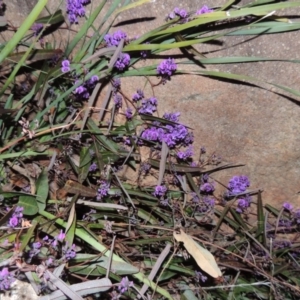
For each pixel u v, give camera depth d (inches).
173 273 25.9
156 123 25.2
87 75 23.5
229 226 28.3
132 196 26.5
